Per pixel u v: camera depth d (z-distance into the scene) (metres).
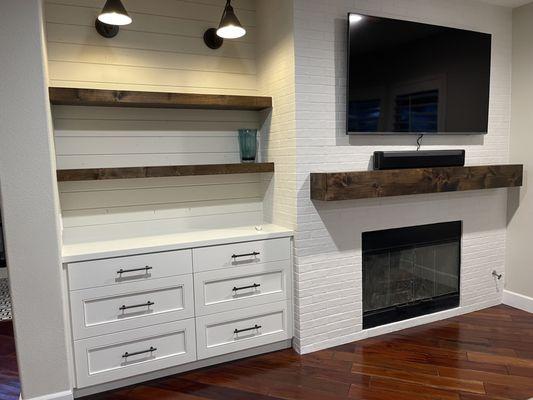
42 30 1.96
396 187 2.62
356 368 2.45
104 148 2.57
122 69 2.57
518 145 3.22
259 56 2.90
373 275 2.92
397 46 2.64
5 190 1.92
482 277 3.32
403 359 2.54
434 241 3.10
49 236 2.00
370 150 2.74
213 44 2.79
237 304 2.50
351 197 2.47
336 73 2.58
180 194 2.80
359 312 2.82
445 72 2.84
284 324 2.65
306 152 2.54
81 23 2.45
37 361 2.04
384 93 2.63
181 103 2.46
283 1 2.52
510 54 3.21
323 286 2.68
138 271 2.23
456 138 3.07
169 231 2.68
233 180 2.96
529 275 3.23
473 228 3.24
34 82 1.91
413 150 2.87
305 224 2.58
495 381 2.27
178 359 2.37
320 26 2.50
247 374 2.40
